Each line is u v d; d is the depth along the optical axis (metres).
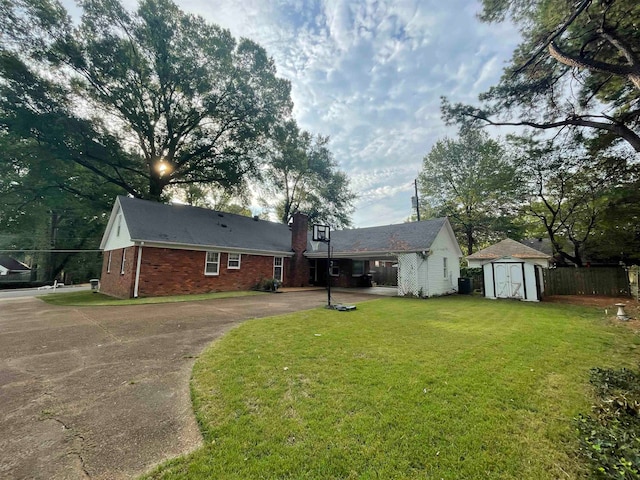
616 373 3.50
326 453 2.23
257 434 2.47
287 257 18.42
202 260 14.12
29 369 3.94
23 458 2.16
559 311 9.38
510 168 17.61
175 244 12.93
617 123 7.64
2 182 16.14
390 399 3.09
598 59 7.62
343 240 18.56
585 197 12.88
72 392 3.26
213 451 2.25
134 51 16.45
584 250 16.39
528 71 8.34
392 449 2.29
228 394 3.20
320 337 5.54
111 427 2.58
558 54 7.20
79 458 2.17
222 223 16.91
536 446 2.35
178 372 3.85
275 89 20.17
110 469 2.06
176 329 6.24
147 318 7.46
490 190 20.14
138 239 11.89
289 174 28.94
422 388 3.37
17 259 33.78
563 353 4.76
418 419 2.71
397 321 7.25
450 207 25.56
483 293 14.05
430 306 10.26
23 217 19.84
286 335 5.67
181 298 11.73
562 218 16.16
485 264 14.05
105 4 15.26
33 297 13.95
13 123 13.84
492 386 3.45
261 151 20.73
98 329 6.25
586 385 3.51
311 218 31.05
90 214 24.75
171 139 18.92
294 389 3.32
